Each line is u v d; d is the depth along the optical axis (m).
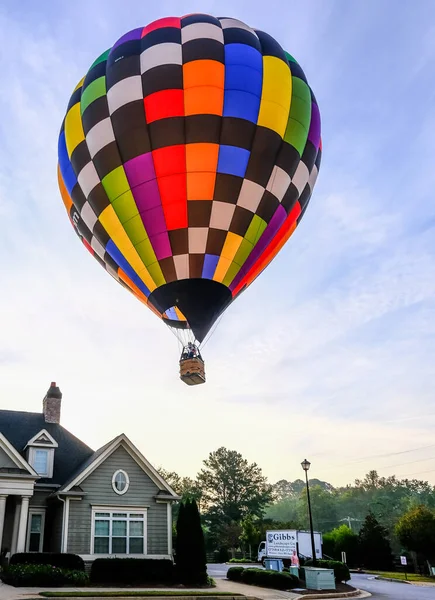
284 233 19.64
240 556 64.50
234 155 17.06
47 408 27.86
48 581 17.86
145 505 23.09
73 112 19.12
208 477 80.56
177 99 16.95
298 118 18.52
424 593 22.55
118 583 19.47
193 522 21.47
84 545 21.44
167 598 15.96
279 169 17.92
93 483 22.56
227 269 17.80
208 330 18.19
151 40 18.02
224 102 17.19
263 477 81.81
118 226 17.98
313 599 19.22
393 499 152.12
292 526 61.16
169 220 17.20
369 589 24.61
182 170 16.92
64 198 20.77
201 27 18.20
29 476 21.30
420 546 41.59
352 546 46.16
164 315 18.70
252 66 17.84
